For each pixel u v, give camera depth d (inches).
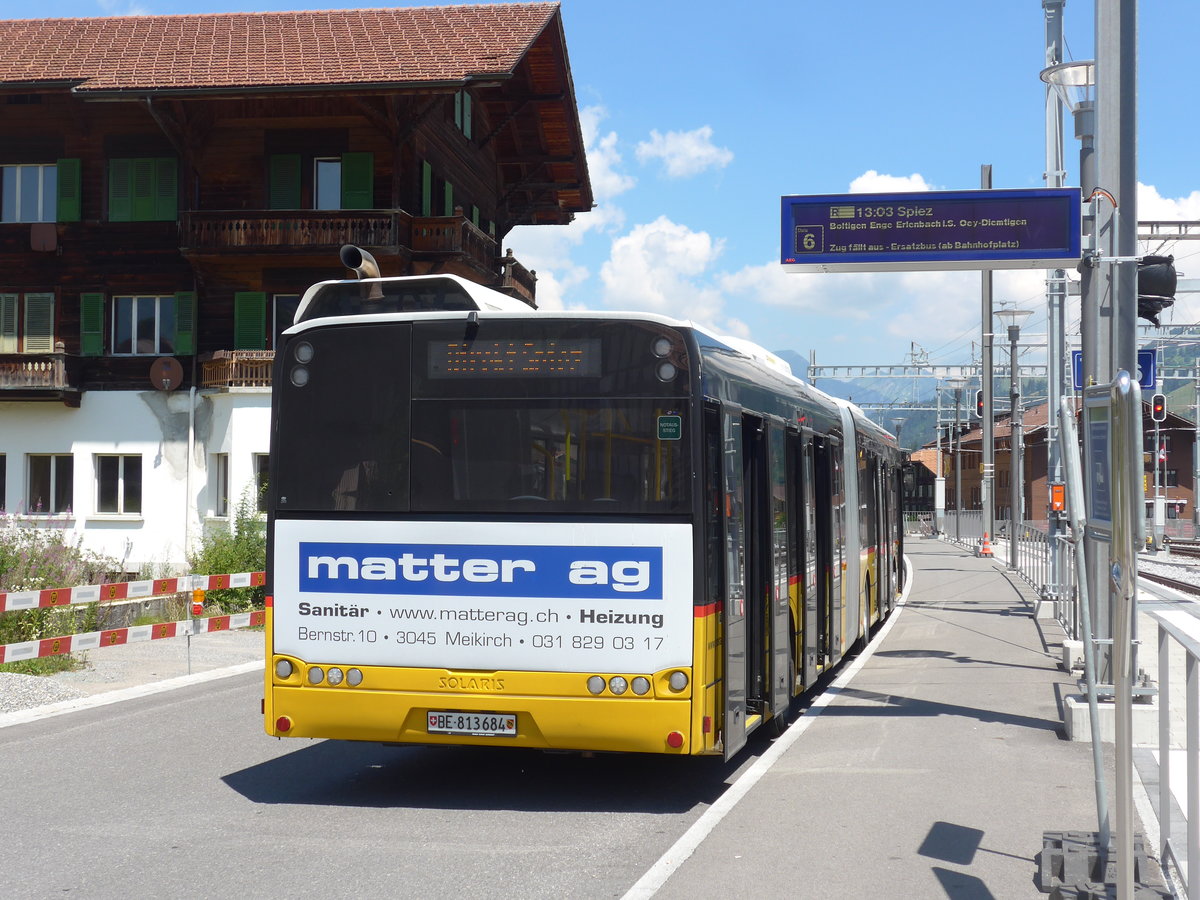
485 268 1440.7
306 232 1290.6
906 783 348.5
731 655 323.9
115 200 1363.2
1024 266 472.1
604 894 242.1
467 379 318.0
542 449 313.1
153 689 556.1
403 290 356.2
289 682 323.0
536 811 318.7
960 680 563.8
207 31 1427.2
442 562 315.0
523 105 1544.0
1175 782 294.7
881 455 784.3
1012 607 978.1
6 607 536.7
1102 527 225.0
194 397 1341.0
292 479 325.7
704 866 262.2
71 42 1416.1
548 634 309.1
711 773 366.3
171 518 1347.2
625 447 309.3
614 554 307.0
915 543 2618.1
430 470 317.7
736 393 346.6
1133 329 442.3
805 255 478.6
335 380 325.1
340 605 320.5
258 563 856.9
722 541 318.7
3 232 1380.4
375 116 1274.6
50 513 1355.8
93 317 1366.9
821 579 507.2
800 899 238.5
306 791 343.6
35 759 390.9
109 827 300.5
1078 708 415.5
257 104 1321.4
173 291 1355.8
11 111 1375.5
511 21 1396.4
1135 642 425.7
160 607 811.4
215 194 1342.3
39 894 243.9
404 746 415.5
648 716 303.4
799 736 425.1
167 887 248.4
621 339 311.9
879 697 513.0
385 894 242.5
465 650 313.0
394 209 1279.5
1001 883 249.8
